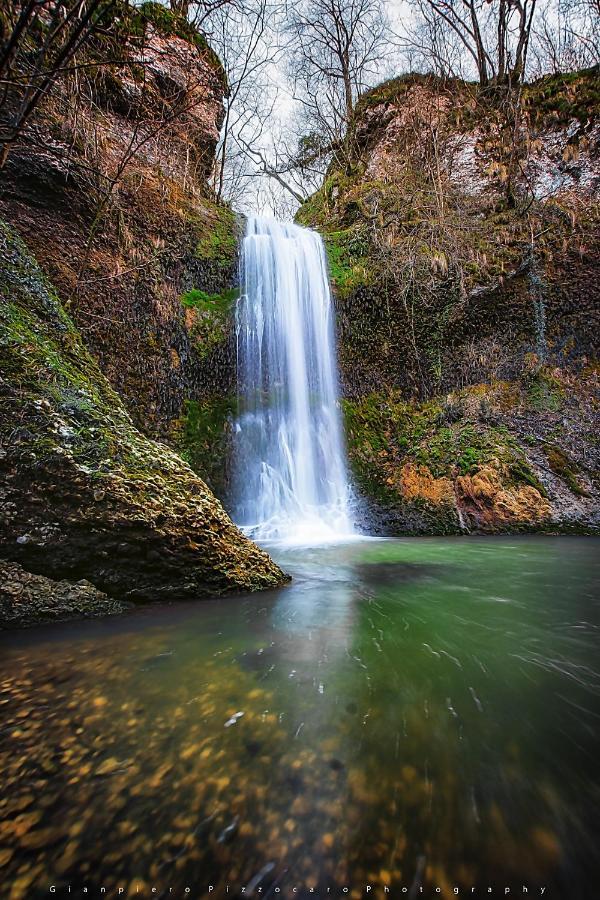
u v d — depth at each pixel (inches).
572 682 65.5
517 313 296.0
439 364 312.3
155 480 110.3
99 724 52.5
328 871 33.4
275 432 292.2
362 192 383.2
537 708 57.9
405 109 436.5
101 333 227.6
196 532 108.8
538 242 289.7
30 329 123.0
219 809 39.2
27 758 45.8
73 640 80.6
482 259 296.0
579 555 179.3
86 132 221.3
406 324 312.8
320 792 41.5
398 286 304.5
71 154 209.3
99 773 43.8
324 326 320.2
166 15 292.2
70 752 47.0
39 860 33.9
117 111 269.1
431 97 404.5
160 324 255.4
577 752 48.6
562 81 336.8
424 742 49.9
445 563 164.7
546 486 247.0
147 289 250.5
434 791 42.0
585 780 44.1
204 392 274.4
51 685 62.5
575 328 283.6
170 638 81.8
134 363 241.8
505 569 151.6
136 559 101.7
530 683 65.0
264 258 305.9
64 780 42.6
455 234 302.8
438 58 386.9
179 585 107.0
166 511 105.6
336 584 128.0
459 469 267.6
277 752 47.5
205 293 283.1
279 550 203.2
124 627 87.7
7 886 31.7
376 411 314.8
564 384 278.8
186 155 304.5
